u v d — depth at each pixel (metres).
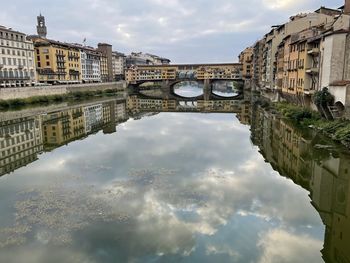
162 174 24.88
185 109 77.69
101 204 19.36
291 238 15.23
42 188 22.08
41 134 43.91
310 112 45.34
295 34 55.84
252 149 33.19
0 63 87.38
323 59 41.72
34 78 103.88
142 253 14.16
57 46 118.44
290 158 29.53
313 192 21.03
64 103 87.00
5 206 19.08
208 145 35.16
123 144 36.22
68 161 29.05
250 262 13.34
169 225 16.70
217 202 19.52
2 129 47.34
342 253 13.76
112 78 182.38
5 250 14.45
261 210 18.30
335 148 30.77
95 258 13.82
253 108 72.94
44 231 16.12
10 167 27.48
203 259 13.62
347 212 17.92
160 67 163.12
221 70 154.12
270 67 81.62
